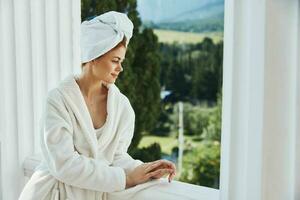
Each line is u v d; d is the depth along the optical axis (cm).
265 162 88
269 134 87
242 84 92
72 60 139
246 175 93
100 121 113
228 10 92
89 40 106
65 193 111
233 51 92
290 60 84
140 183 111
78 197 110
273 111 86
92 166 106
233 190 96
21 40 136
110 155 114
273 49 84
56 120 107
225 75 95
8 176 141
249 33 88
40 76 140
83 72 111
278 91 85
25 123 141
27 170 141
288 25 83
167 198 108
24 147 142
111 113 112
